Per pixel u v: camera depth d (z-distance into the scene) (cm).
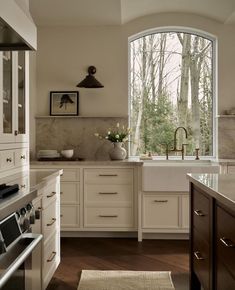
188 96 526
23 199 181
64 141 509
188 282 323
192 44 525
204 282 252
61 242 448
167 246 430
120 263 371
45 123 509
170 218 449
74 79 509
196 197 280
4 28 198
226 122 505
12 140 287
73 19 486
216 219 221
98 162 454
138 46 528
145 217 450
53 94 509
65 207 458
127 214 455
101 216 456
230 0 439
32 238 188
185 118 525
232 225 186
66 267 360
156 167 442
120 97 508
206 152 524
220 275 211
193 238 293
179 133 523
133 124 526
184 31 523
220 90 506
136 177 453
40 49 509
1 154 264
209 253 237
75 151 508
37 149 510
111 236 472
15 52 291
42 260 262
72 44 509
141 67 528
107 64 508
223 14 481
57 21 492
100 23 500
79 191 457
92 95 508
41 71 510
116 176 454
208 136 524
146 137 525
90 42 508
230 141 504
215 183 245
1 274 145
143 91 527
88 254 400
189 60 526
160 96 526
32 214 210
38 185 227
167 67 528
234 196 188
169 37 527
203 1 460
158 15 507
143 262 374
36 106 511
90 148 508
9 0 184
